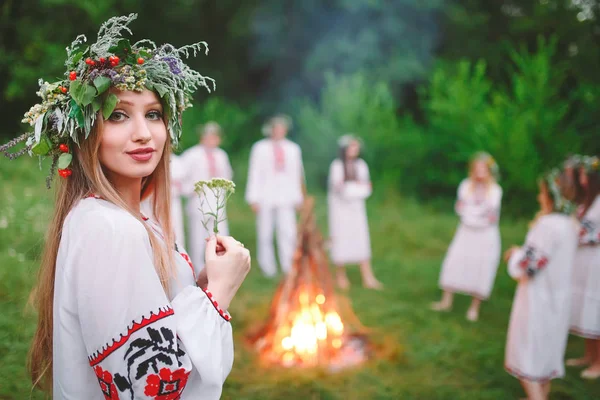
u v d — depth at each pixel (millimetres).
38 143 1389
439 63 14469
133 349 1201
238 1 16828
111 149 1369
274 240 8820
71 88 1312
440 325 5078
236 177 13297
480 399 3646
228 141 15359
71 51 1410
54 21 12289
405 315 5316
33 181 7996
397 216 10500
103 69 1370
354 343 4504
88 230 1245
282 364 4016
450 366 4137
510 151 10898
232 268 1440
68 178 1447
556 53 14125
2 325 3473
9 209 5930
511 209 10961
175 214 5996
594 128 11320
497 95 11516
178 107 1547
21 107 12602
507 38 15219
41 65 11836
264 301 5504
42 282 1507
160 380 1196
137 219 1329
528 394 3441
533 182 10727
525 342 3428
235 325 4801
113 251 1220
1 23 11727
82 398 1287
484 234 5391
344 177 6480
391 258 7828
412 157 13008
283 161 6953
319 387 3609
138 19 15461
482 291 5336
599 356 4129
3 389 2838
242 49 17453
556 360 3439
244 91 17672
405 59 14930
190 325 1304
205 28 17141
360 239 6504
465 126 11945
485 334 4941
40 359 1596
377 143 12992
